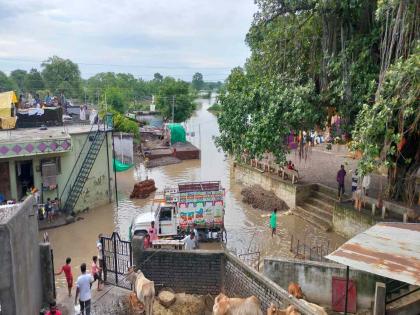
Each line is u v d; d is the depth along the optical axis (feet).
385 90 41.65
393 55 46.24
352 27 53.26
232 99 65.77
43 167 68.49
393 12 44.11
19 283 28.96
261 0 63.00
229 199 82.17
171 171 110.63
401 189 55.88
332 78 56.44
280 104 55.57
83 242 59.72
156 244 43.86
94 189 76.84
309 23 59.57
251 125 59.47
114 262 40.98
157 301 36.17
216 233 58.23
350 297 35.63
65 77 256.93
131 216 72.23
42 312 32.58
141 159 125.59
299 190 71.56
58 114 88.63
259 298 31.99
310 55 59.67
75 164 73.56
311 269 36.94
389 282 34.68
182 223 57.82
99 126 80.84
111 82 331.36
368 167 43.04
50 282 36.58
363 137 43.37
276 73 63.36
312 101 56.29
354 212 57.52
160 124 188.24
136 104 260.42
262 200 76.33
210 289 37.35
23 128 84.33
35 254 34.37
